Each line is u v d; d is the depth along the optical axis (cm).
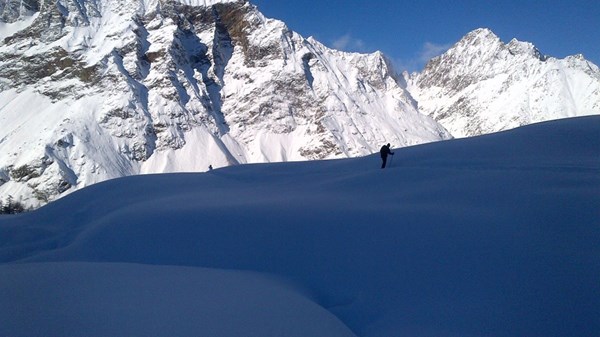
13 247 1747
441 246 996
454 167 1745
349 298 910
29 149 14262
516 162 1703
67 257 1468
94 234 1578
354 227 1177
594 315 720
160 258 1298
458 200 1278
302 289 935
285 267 1092
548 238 950
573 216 1029
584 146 1834
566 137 1986
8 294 727
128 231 1499
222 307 703
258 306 724
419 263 955
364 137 19512
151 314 646
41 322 598
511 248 934
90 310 650
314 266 1059
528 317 743
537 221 1035
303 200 1515
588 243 908
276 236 1233
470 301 805
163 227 1459
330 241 1140
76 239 1639
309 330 652
